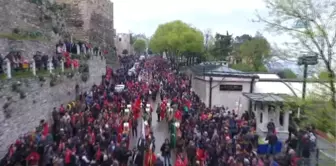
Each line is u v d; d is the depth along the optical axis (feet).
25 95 52.95
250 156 43.83
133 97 92.27
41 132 48.70
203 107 75.36
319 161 43.80
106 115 62.64
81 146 44.42
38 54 72.18
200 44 215.72
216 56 214.69
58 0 143.64
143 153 48.34
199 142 50.49
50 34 92.22
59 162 38.99
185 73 158.30
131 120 68.69
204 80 89.40
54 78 68.23
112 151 45.34
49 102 65.87
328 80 30.19
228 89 86.53
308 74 32.63
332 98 30.19
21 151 40.55
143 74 178.60
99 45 162.09
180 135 58.29
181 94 98.32
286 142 57.72
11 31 74.64
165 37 232.53
